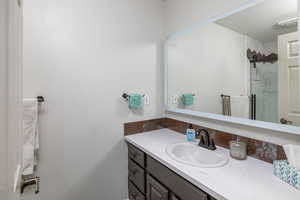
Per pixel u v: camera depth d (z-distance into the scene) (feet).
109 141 5.22
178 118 5.83
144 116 5.89
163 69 6.27
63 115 4.47
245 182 2.78
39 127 4.17
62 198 4.57
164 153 4.00
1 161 1.49
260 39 3.57
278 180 2.85
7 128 1.63
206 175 3.01
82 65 4.66
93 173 5.00
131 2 5.41
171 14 5.88
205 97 4.82
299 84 3.04
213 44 4.53
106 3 4.95
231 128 4.20
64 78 4.42
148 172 4.38
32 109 3.79
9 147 1.68
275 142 3.38
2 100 1.51
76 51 4.55
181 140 5.01
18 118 2.11
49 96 4.25
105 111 5.10
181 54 5.54
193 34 5.07
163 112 6.38
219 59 4.40
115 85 5.23
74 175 4.72
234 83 4.09
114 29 5.12
